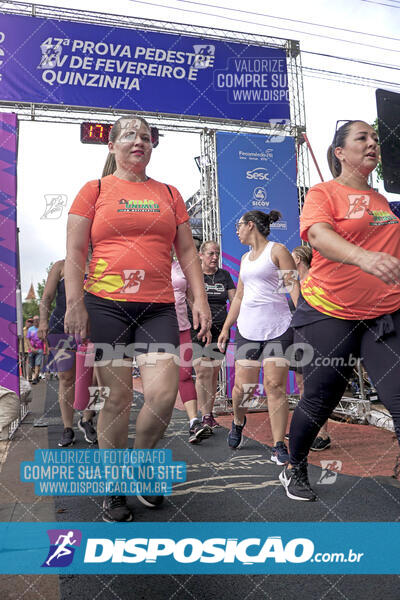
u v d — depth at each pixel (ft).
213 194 20.49
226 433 13.57
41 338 11.82
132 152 6.83
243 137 20.40
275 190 20.57
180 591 4.53
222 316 14.57
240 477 8.61
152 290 6.79
